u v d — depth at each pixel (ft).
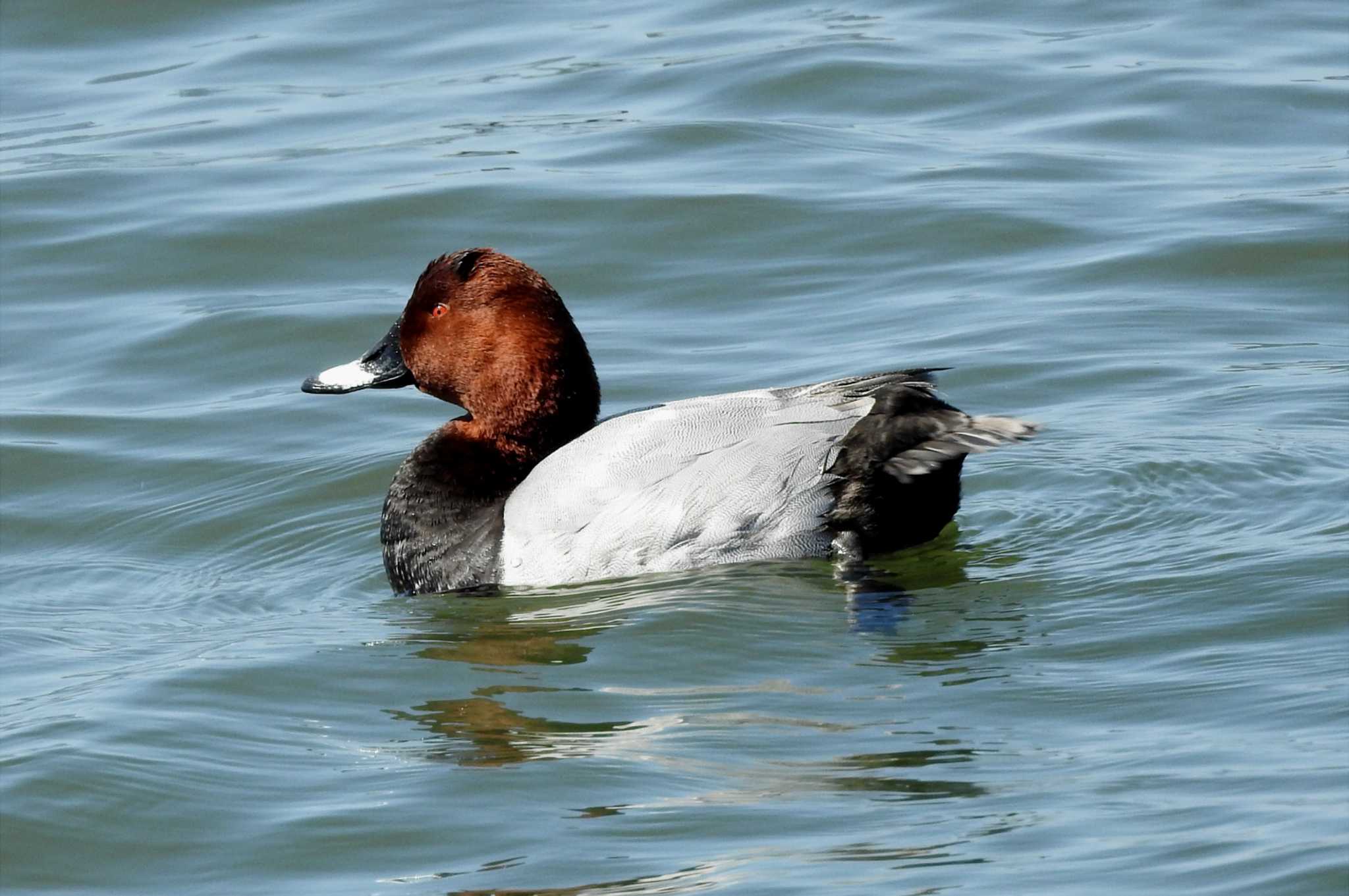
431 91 63.46
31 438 44.47
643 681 29.43
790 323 48.24
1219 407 41.04
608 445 33.78
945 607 31.73
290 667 31.30
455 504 35.19
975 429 32.32
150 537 39.99
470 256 36.06
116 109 63.16
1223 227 51.06
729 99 60.90
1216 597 31.30
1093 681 28.37
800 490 32.55
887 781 25.49
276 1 71.56
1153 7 67.41
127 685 31.01
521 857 24.22
